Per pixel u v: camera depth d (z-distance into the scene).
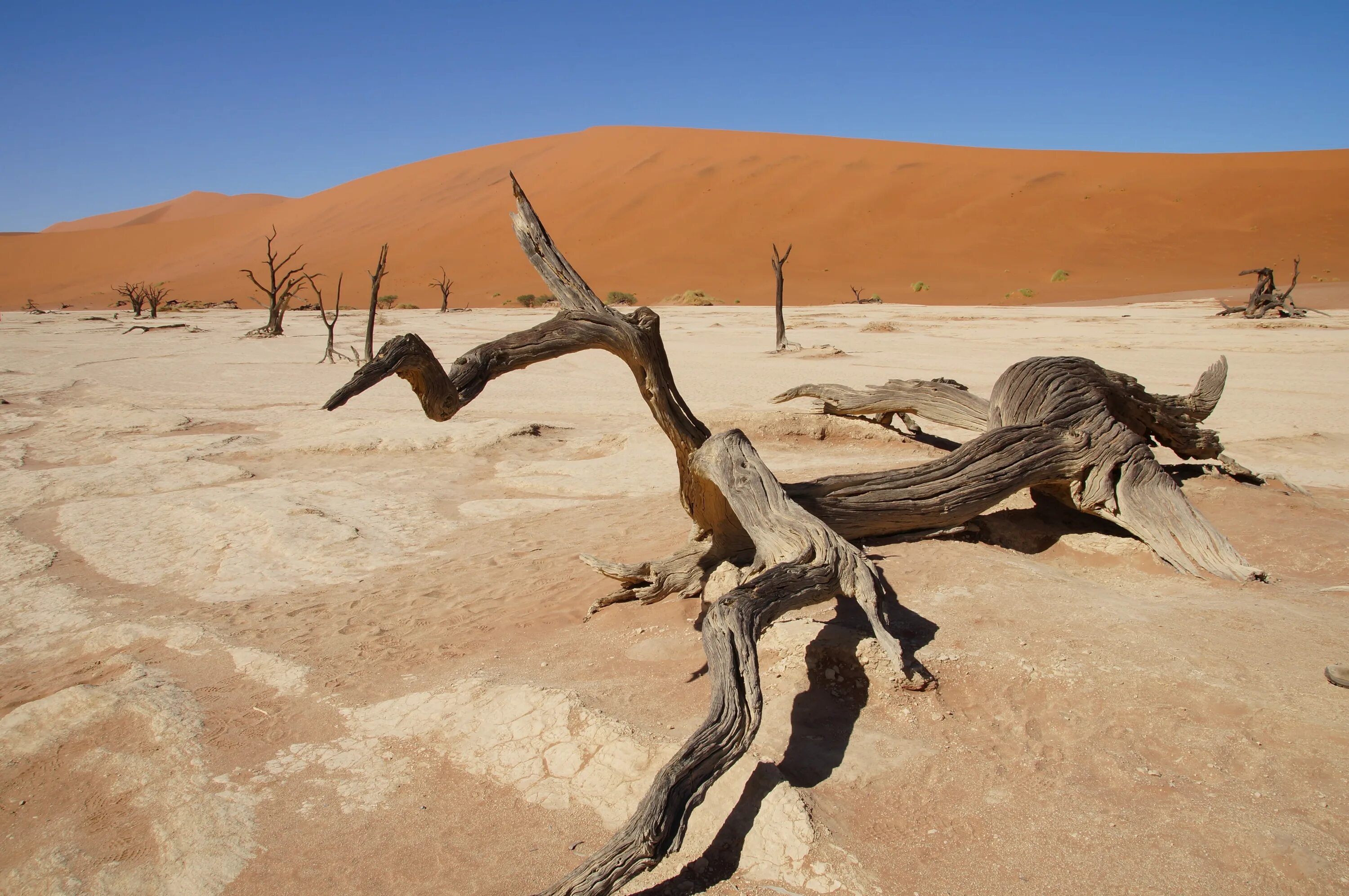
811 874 3.19
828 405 11.23
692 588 6.09
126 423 14.92
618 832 2.94
